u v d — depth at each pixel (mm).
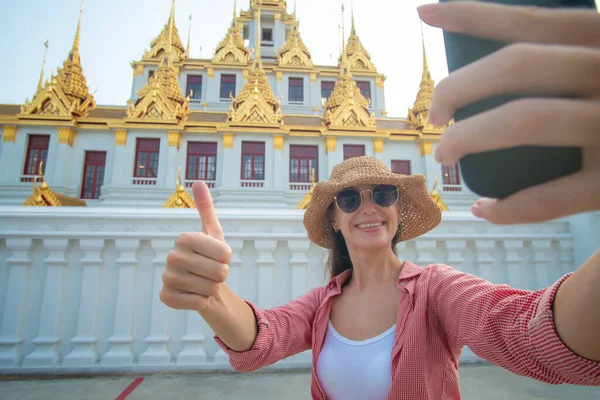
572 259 5438
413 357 1416
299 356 4727
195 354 4555
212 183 17891
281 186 17891
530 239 5375
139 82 27484
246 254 5004
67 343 4520
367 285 1859
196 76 27969
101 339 4566
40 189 9156
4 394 3875
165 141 17688
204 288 1041
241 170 18125
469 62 505
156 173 17484
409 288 1614
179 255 1050
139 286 4742
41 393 3914
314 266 5082
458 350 1556
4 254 4652
